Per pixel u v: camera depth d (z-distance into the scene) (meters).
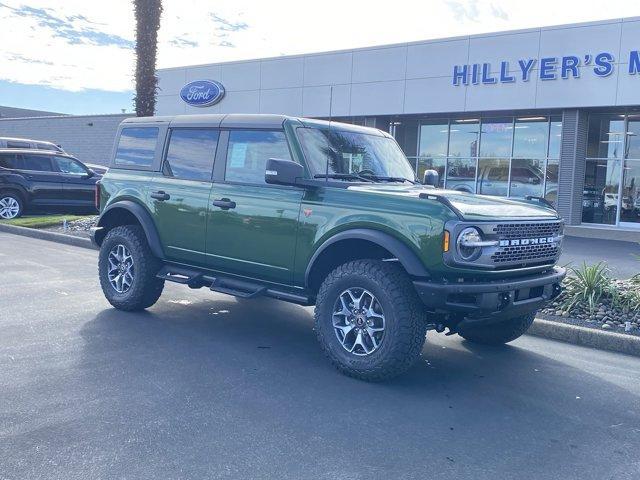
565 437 4.38
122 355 5.74
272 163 5.43
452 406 4.86
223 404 4.67
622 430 4.54
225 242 6.33
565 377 5.73
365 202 5.39
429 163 23.23
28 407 4.46
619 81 18.12
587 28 18.48
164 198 6.86
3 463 3.65
